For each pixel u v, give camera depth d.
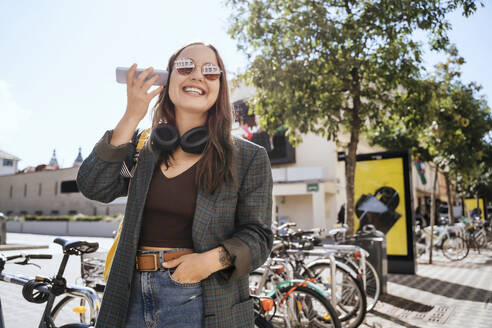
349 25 6.28
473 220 15.59
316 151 22.81
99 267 3.74
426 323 4.52
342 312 4.27
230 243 1.14
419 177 31.94
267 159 1.34
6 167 63.91
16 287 6.59
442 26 6.03
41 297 2.36
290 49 6.38
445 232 11.12
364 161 8.75
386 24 6.07
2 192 49.66
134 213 1.24
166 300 1.19
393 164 8.48
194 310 1.18
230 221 1.25
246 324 1.24
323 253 4.12
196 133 1.28
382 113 7.30
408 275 8.08
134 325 1.20
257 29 6.52
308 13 6.20
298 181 22.20
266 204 1.29
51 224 27.69
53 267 8.77
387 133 12.34
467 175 11.02
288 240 4.25
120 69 1.25
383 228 8.41
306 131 6.89
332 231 5.89
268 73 6.60
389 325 4.45
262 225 1.24
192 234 1.19
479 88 10.40
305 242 4.36
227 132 1.31
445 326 4.41
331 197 22.48
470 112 10.41
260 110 7.34
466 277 7.81
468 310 5.12
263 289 3.81
